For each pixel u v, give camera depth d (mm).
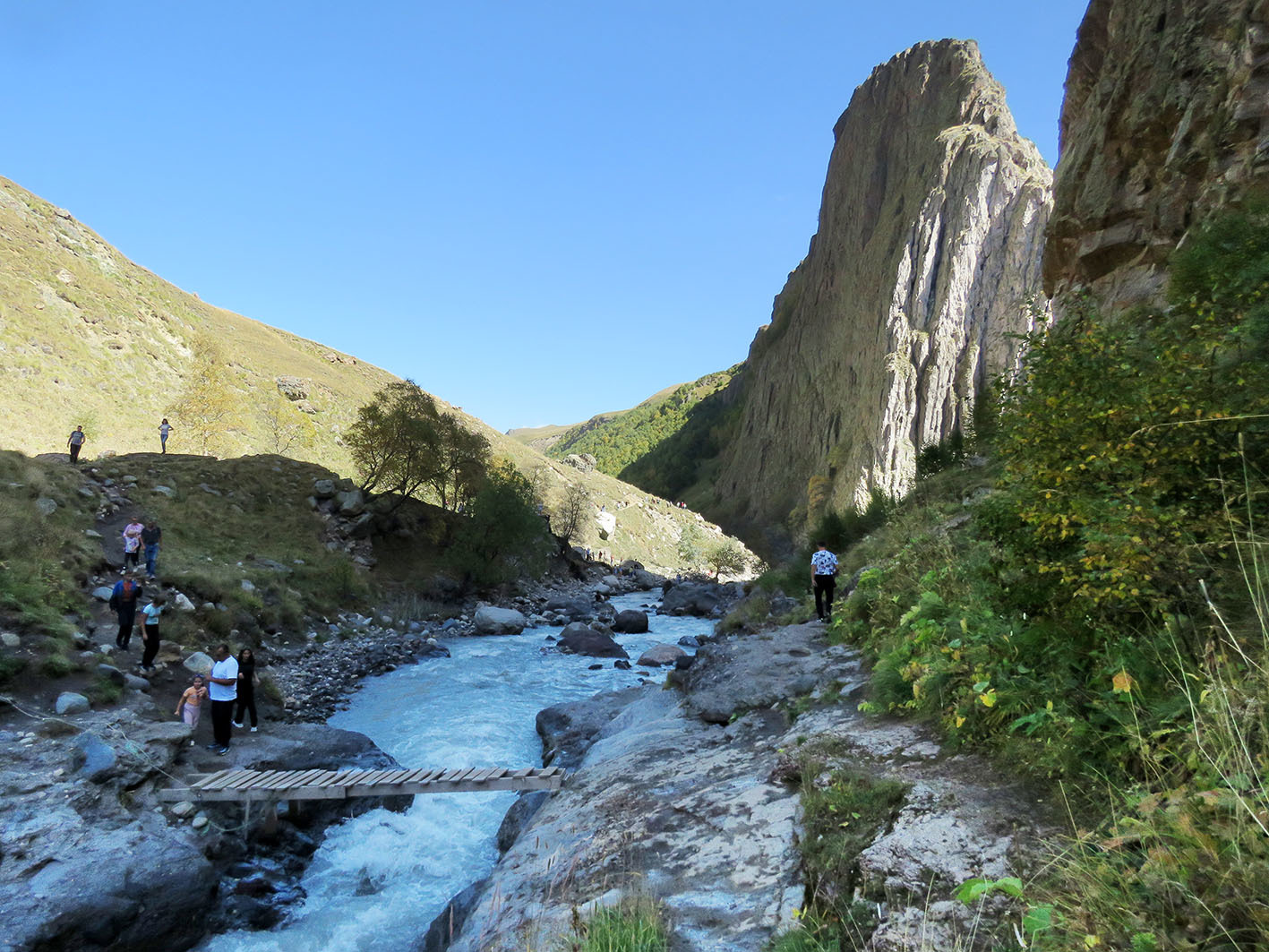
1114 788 3197
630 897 3820
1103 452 4082
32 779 8727
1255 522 3404
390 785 9438
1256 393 3756
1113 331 5012
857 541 20625
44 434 40094
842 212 123500
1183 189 13719
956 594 6547
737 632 15125
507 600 35219
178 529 24766
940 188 97188
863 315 106000
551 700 16094
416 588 31484
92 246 65188
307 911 8211
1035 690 4191
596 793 6422
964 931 2775
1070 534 4238
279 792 9320
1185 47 14469
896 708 5711
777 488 117250
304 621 22016
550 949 3572
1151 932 2059
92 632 14430
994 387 5367
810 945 3057
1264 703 2477
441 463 37344
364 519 33156
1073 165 17922
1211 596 3354
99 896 7164
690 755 6801
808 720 6457
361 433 37406
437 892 8461
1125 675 3229
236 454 50344
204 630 17297
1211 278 6160
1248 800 2215
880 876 3312
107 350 51125
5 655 11484
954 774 4105
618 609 38812
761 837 4281
